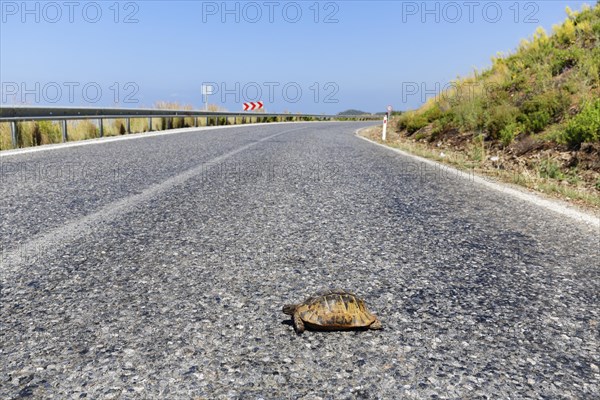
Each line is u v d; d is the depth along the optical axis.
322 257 3.65
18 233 4.07
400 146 15.15
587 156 8.57
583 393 1.93
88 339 2.30
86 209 5.04
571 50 14.70
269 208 5.37
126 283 3.03
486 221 5.00
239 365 2.09
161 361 2.11
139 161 9.18
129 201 5.50
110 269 3.27
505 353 2.25
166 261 3.46
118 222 4.53
